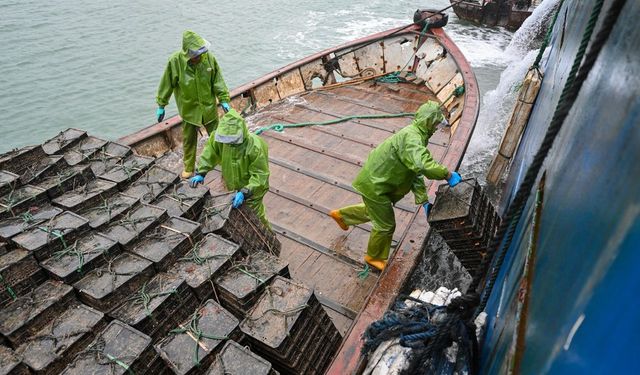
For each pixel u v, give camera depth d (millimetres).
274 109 8625
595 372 1019
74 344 2955
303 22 20484
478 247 3945
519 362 1618
